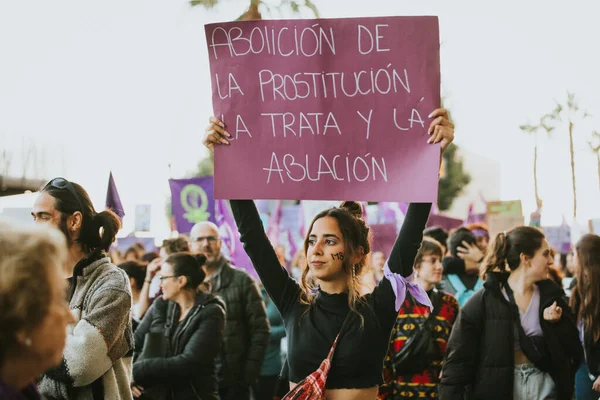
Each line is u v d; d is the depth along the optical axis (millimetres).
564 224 15492
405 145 3807
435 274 6301
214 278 7676
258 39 3951
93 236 3814
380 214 11789
